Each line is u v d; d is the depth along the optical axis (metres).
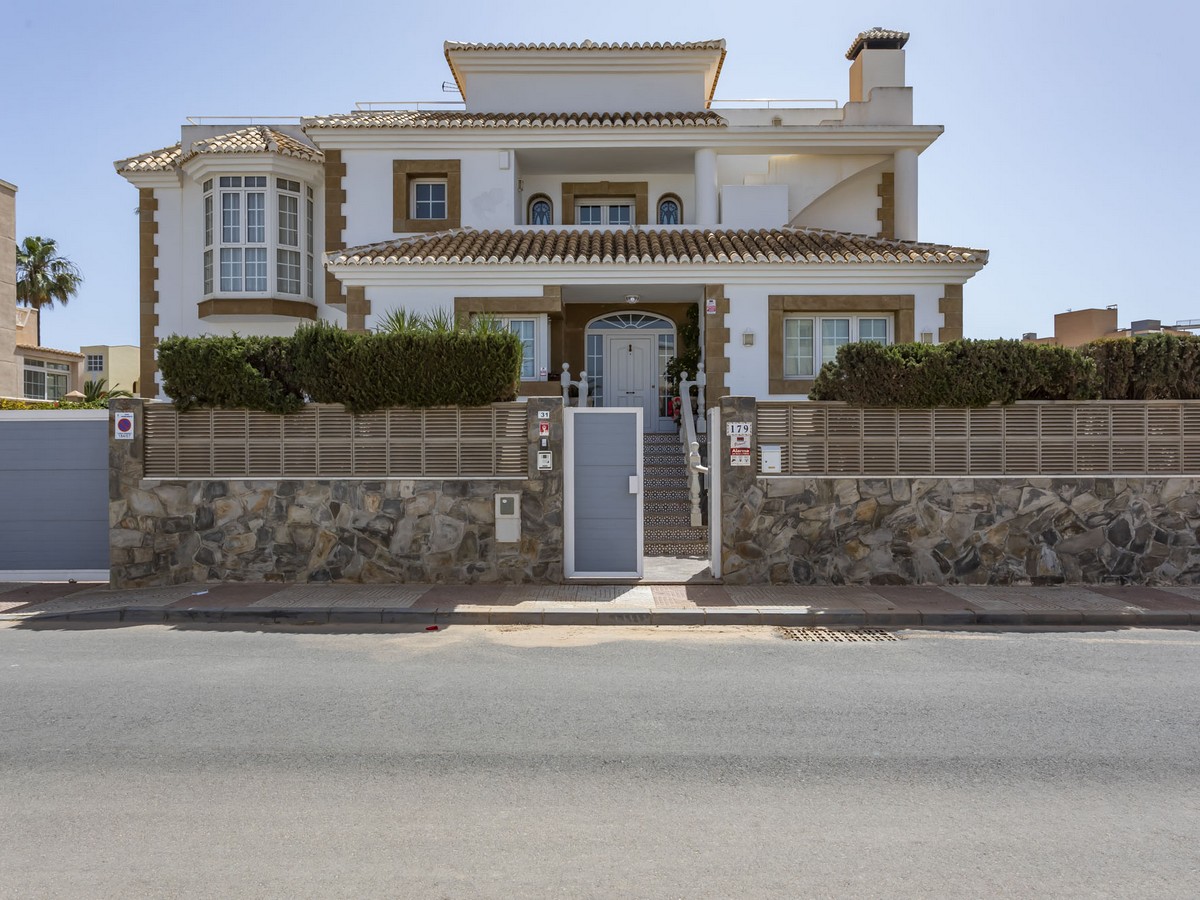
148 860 3.98
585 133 18.80
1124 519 11.19
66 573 11.89
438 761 5.24
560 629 9.36
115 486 11.42
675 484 15.18
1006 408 11.29
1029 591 10.79
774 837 4.23
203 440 11.54
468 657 8.02
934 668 7.57
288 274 19.47
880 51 20.62
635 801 4.66
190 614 9.79
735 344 16.30
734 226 18.94
